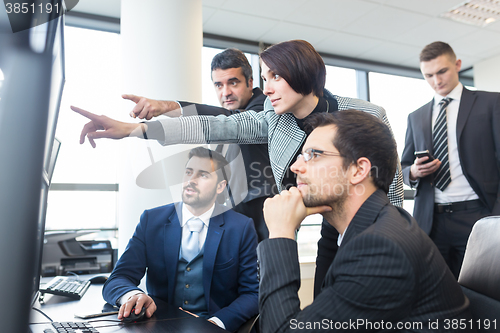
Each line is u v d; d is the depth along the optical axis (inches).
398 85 176.2
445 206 81.0
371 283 23.8
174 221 48.3
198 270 47.1
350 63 164.7
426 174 80.0
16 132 13.3
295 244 29.2
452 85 84.0
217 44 143.9
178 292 47.3
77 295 44.9
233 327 42.8
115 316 36.7
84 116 34.3
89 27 123.1
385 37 147.3
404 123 171.9
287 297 26.6
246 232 49.1
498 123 77.8
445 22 138.2
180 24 89.0
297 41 44.3
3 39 13.6
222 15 128.5
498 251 28.5
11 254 12.9
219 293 47.8
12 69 13.6
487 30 145.3
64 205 48.7
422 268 24.4
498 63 167.3
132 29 86.9
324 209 30.4
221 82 69.6
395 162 30.7
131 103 50.3
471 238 31.6
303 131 47.3
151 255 48.4
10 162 13.1
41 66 14.1
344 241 28.9
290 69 42.9
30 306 13.3
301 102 45.6
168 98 86.0
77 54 101.2
